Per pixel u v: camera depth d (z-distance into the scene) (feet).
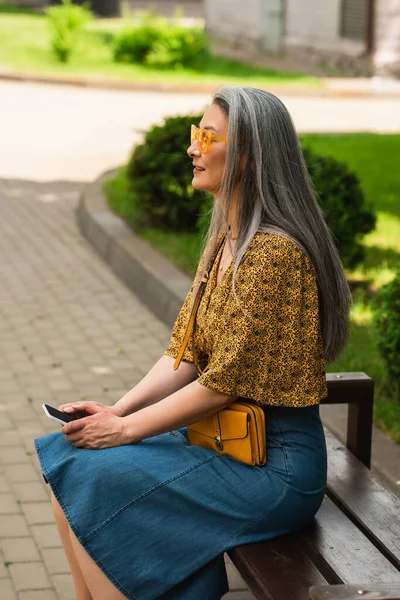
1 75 65.36
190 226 28.68
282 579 9.04
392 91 63.05
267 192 9.58
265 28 77.97
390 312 17.24
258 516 9.63
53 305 24.39
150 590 9.52
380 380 18.31
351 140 45.24
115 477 9.48
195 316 10.36
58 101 57.47
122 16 109.19
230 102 9.64
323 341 10.01
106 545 9.48
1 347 21.53
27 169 39.60
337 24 70.49
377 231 28.86
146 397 10.77
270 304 9.41
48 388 19.35
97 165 40.63
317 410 10.16
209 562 9.69
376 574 9.23
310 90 62.64
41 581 12.85
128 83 63.26
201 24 99.09
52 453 9.99
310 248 9.63
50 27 71.61
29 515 14.51
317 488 9.90
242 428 9.63
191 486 9.57
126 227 29.35
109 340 22.12
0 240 29.94
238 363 9.45
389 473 14.73
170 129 28.22
